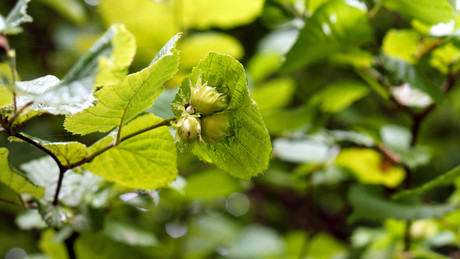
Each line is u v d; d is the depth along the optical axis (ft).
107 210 2.86
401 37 2.93
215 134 2.28
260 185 5.93
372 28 2.90
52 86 2.18
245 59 5.43
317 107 3.45
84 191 2.73
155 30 3.62
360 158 3.53
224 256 5.30
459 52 2.91
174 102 2.31
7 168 2.46
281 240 5.56
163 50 2.24
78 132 2.33
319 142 3.77
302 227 6.16
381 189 3.06
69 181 2.72
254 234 5.66
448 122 5.90
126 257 3.40
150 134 2.38
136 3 3.64
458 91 3.61
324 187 5.32
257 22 5.39
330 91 3.66
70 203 2.70
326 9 2.84
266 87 4.10
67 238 2.74
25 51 4.75
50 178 2.72
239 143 2.30
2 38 2.22
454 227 3.32
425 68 3.01
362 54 2.99
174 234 4.59
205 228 5.22
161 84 2.27
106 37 2.13
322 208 6.10
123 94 2.26
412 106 3.19
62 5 4.32
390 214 2.89
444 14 2.73
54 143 2.31
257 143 2.28
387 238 3.74
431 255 3.25
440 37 2.88
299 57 2.95
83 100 2.17
